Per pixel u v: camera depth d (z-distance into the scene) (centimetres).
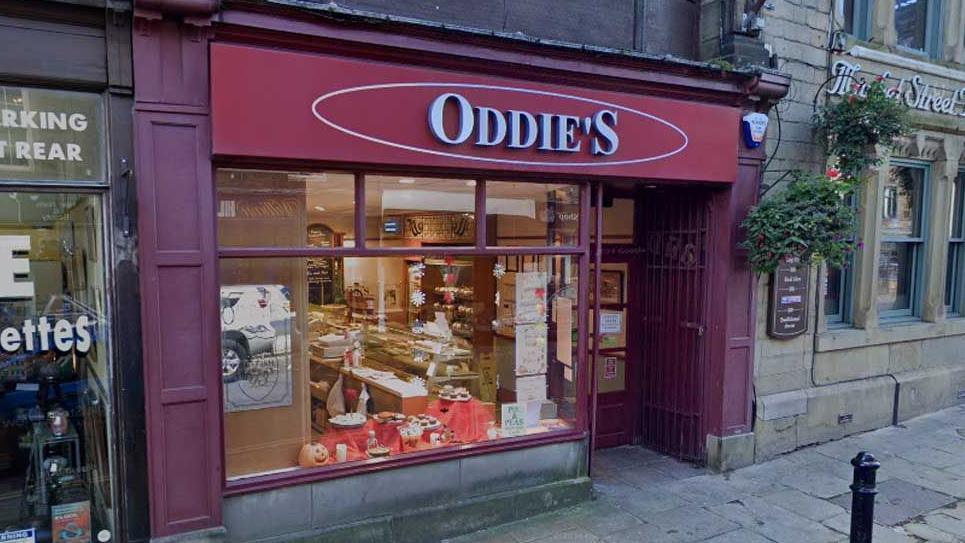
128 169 363
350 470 433
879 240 707
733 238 575
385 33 408
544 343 529
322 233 429
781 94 568
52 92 356
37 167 355
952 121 749
